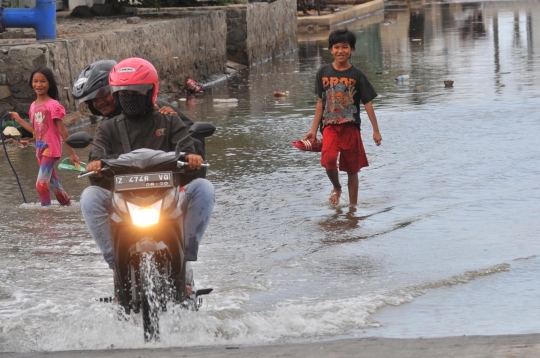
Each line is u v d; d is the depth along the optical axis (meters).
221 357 7.59
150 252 8.05
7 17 26.38
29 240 13.02
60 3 40.38
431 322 9.13
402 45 45.56
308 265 11.45
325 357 7.48
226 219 13.94
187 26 34.12
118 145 9.06
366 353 7.57
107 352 8.07
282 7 46.28
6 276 11.22
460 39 47.38
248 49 40.50
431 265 11.26
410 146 19.52
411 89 29.39
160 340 8.36
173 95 31.19
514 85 29.31
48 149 14.93
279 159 18.75
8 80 22.73
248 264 11.52
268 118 24.48
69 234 13.36
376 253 11.94
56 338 8.80
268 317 9.23
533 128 21.19
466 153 18.55
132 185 8.12
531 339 7.86
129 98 8.83
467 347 7.60
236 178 16.97
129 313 8.77
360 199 15.12
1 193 16.36
